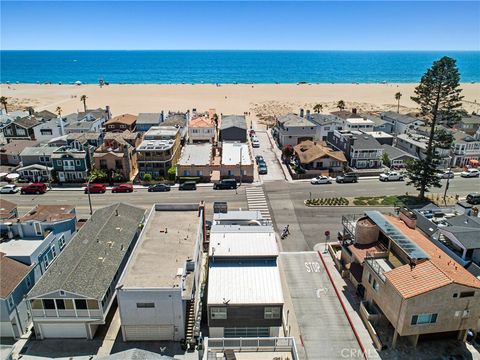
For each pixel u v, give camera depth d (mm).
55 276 38125
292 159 93375
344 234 50531
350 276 47719
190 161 82312
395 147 97438
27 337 38656
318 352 36750
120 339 38219
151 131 91812
